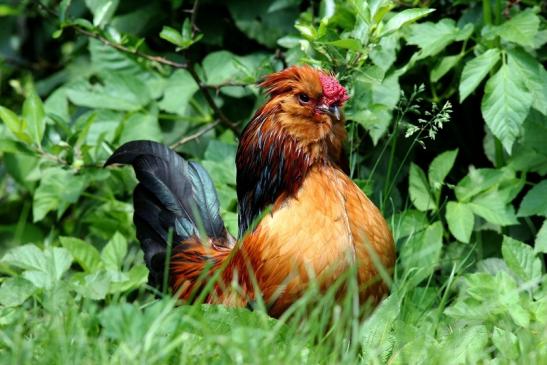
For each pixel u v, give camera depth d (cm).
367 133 1053
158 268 941
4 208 1384
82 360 691
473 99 1105
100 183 1198
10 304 890
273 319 734
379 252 780
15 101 1471
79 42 1312
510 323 821
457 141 1120
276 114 802
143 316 730
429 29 987
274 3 1148
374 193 1073
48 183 1138
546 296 830
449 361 712
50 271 948
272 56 1116
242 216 841
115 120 1153
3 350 741
